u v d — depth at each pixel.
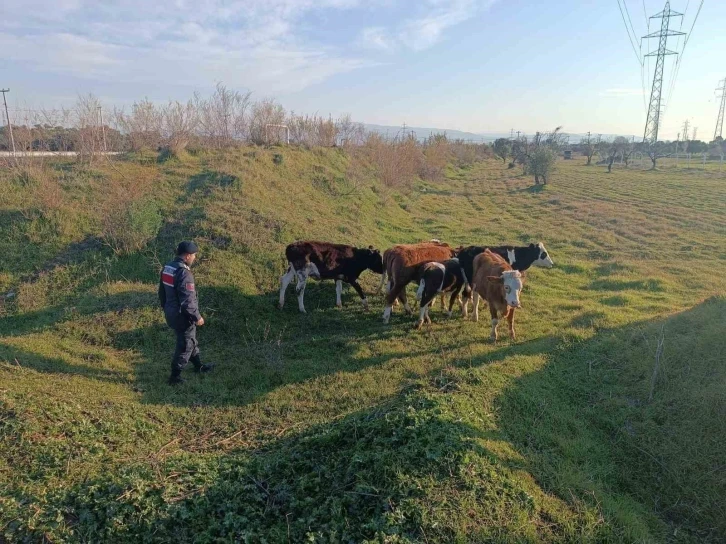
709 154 64.69
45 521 3.77
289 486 4.29
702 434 5.56
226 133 20.30
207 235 11.12
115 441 5.16
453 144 52.56
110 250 10.42
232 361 7.58
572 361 7.32
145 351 7.74
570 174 40.38
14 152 13.38
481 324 9.41
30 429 4.89
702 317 8.02
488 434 5.03
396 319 9.66
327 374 7.19
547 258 11.68
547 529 4.00
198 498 4.09
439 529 3.73
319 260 9.55
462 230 18.47
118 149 17.86
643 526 4.35
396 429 4.80
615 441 5.70
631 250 16.00
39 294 9.23
